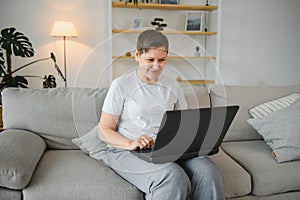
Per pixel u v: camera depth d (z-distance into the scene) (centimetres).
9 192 154
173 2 383
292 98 233
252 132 232
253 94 240
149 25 393
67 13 375
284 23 432
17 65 371
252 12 421
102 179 165
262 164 190
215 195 155
